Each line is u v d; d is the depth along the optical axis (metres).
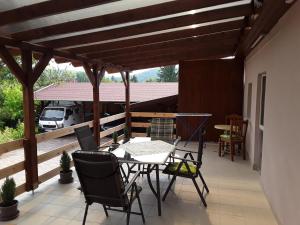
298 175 2.38
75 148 5.23
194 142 7.85
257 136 5.06
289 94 2.73
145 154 3.53
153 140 4.62
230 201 3.70
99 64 6.36
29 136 3.84
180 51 6.36
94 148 4.37
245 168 5.24
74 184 4.31
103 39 3.98
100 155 2.57
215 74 7.73
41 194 3.90
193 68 7.82
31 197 3.79
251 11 3.47
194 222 3.11
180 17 3.70
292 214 2.55
